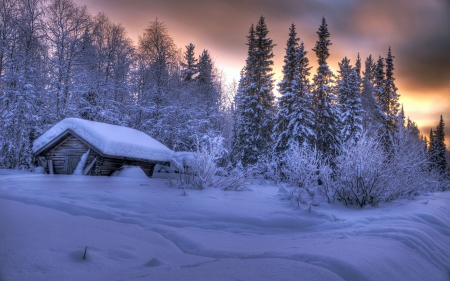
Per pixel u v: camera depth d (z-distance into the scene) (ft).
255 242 14.99
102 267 9.35
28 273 8.27
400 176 37.04
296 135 88.12
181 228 17.34
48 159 64.44
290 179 41.19
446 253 15.83
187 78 143.74
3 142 77.25
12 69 79.25
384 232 16.21
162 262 10.18
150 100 101.60
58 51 88.07
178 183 37.50
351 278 9.10
